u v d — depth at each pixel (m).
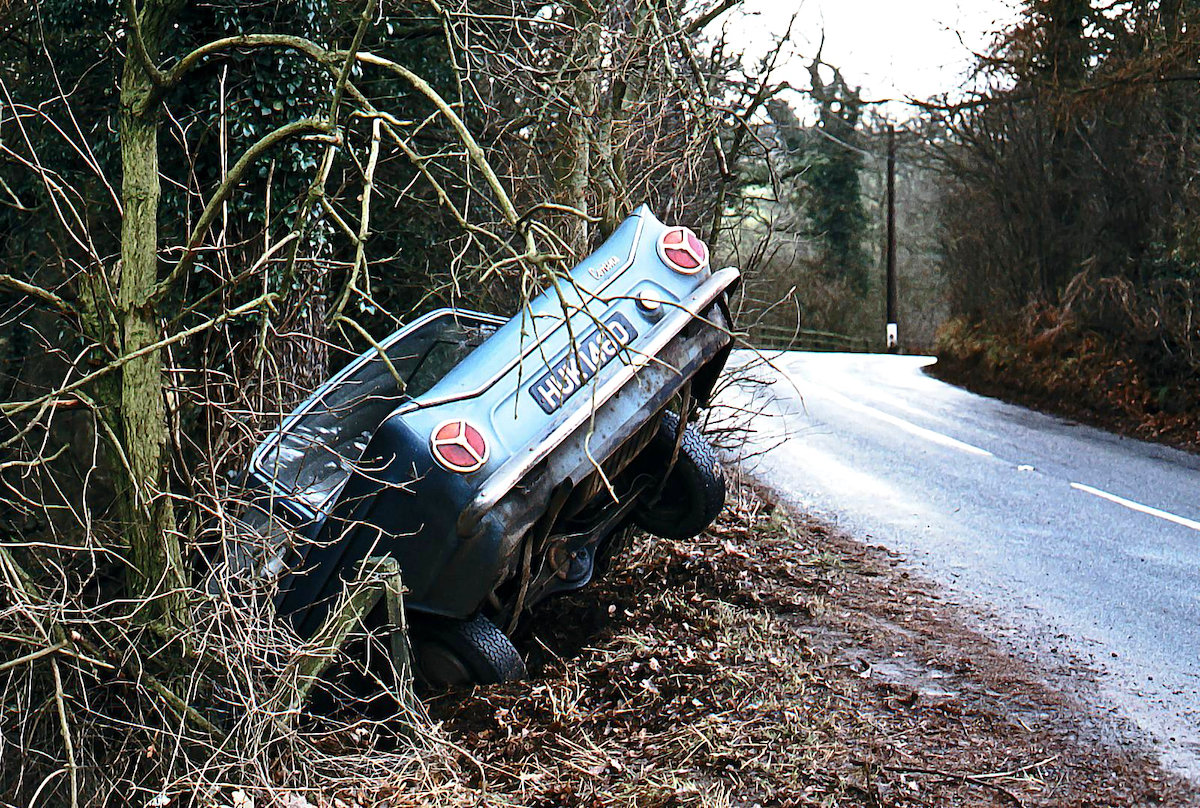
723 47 8.85
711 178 9.31
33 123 12.15
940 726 4.94
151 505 4.64
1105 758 4.66
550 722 5.01
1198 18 14.35
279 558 5.26
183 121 10.10
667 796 4.22
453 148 7.48
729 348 5.90
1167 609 6.80
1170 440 14.49
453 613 4.99
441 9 5.62
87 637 4.80
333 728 5.17
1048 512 9.62
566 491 5.02
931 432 14.43
